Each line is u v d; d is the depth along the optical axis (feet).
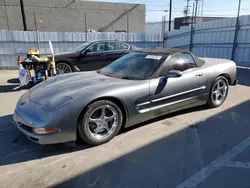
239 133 9.90
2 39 30.91
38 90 9.84
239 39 28.53
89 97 8.37
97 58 23.65
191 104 11.99
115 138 9.48
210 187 6.48
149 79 10.14
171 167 7.44
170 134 9.81
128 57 12.57
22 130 8.41
